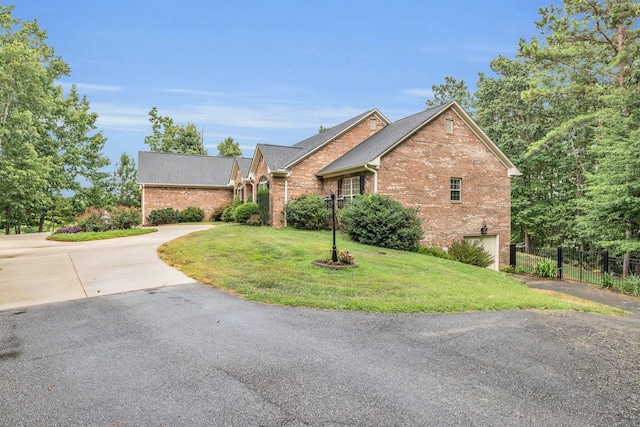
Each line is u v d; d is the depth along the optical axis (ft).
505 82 91.45
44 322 17.54
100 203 105.09
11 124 77.41
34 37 94.02
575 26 66.85
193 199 93.20
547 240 97.40
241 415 9.70
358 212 49.90
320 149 67.92
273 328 16.76
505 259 63.77
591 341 15.84
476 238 61.72
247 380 11.70
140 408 10.05
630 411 10.19
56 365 12.82
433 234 57.82
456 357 13.78
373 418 9.57
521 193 88.38
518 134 88.94
